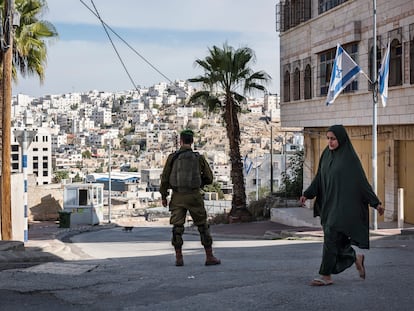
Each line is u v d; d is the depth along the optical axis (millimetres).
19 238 16875
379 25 21344
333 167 6867
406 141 21156
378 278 7512
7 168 15961
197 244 17062
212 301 6305
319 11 26578
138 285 7316
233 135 31391
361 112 22734
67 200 39562
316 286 6953
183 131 9094
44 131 90062
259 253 11742
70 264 9273
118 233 29062
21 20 21625
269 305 6070
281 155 64812
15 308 6273
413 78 19391
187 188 9008
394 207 21672
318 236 18016
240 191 31422
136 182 112875
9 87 16297
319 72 26531
